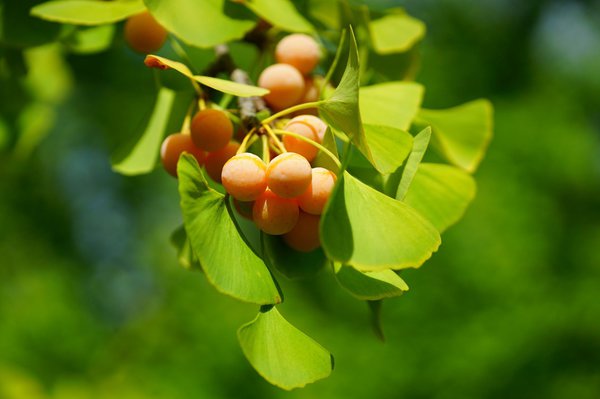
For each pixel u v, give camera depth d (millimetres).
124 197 8977
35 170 7297
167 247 7195
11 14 1918
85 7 1652
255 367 1185
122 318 8766
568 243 6133
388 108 1588
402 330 5363
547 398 5316
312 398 5316
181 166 1175
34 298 6555
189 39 1550
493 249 5363
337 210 1104
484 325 5250
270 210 1218
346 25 1898
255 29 1839
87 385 5344
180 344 5777
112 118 6805
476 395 5297
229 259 1206
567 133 6359
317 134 1297
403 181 1263
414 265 1104
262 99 1520
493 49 7719
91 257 8758
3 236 7102
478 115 1886
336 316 5727
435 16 7594
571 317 5363
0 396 4344
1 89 2518
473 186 1631
